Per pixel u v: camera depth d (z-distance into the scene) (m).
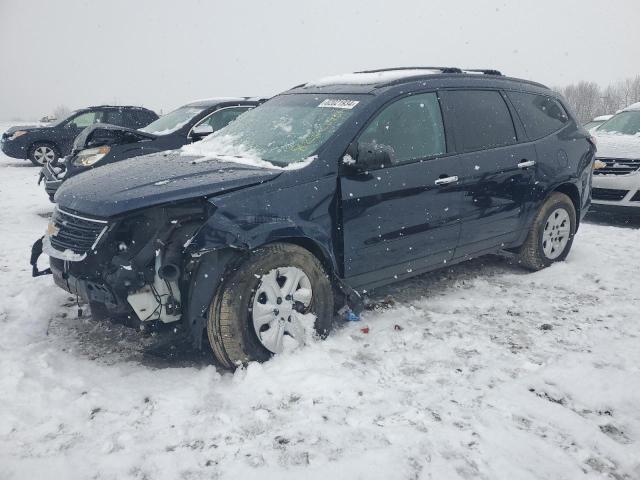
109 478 2.38
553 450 2.58
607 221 8.12
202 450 2.57
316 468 2.43
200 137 7.07
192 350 3.65
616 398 3.01
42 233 6.86
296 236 3.42
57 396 3.01
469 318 4.18
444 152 4.31
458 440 2.64
